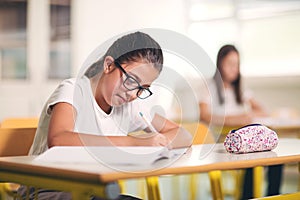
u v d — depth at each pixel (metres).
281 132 3.92
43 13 5.53
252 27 6.58
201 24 6.75
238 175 3.78
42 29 5.53
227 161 1.30
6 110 5.42
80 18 5.70
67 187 1.10
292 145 1.84
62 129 1.44
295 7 6.24
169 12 6.31
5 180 1.30
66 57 5.65
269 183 3.58
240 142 1.54
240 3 6.61
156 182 2.28
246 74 6.52
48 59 5.57
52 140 1.42
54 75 5.60
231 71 4.15
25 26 5.48
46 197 1.56
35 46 5.51
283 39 6.36
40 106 5.53
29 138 1.78
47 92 5.55
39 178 1.18
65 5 5.65
